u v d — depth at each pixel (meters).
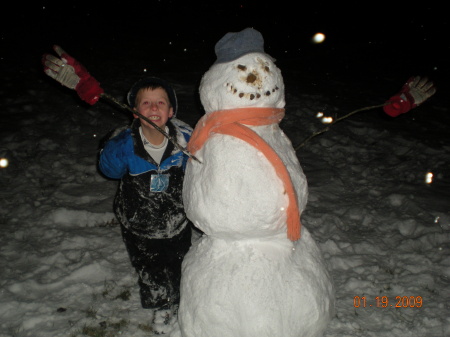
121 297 3.47
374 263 4.07
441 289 3.70
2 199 5.05
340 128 8.11
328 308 2.76
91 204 5.03
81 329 3.14
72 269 3.85
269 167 2.47
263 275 2.57
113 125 7.43
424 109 9.76
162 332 3.11
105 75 10.62
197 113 8.45
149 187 2.97
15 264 3.93
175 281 3.21
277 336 2.54
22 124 7.21
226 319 2.56
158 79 2.90
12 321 3.25
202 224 2.59
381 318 3.33
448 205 5.38
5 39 12.95
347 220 4.94
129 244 3.17
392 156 6.96
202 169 2.57
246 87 2.43
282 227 2.57
